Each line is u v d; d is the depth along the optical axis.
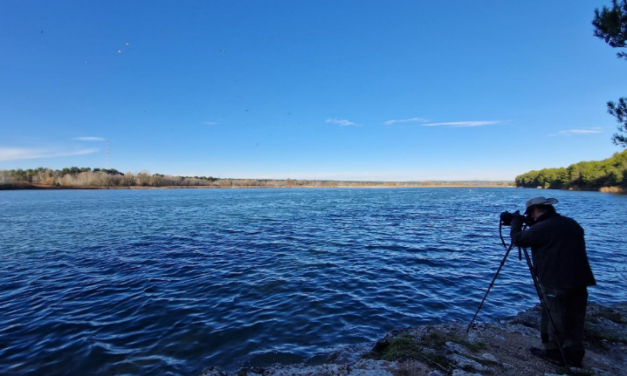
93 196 74.56
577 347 4.23
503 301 8.12
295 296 8.51
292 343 6.01
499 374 4.09
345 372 4.27
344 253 13.67
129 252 14.15
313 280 9.89
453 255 13.29
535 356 4.62
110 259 12.88
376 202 52.25
